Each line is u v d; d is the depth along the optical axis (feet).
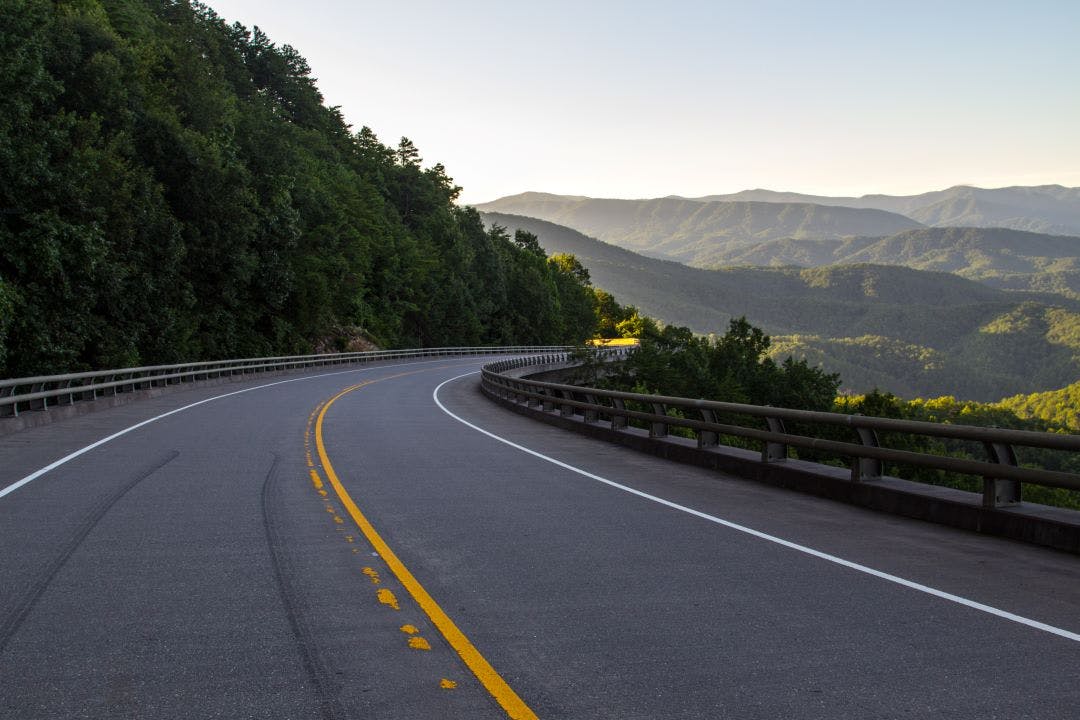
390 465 44.16
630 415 56.03
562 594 20.92
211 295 188.03
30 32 115.55
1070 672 15.98
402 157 490.90
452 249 421.18
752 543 27.07
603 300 641.81
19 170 109.91
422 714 13.69
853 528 29.78
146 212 145.28
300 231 213.25
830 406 284.41
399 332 342.44
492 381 108.88
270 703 14.02
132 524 28.37
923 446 169.07
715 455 45.01
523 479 40.22
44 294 114.21
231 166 179.83
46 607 19.11
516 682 15.14
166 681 14.90
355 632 17.71
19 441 52.95
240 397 100.01
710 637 17.78
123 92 151.33
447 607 19.65
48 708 13.73
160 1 295.48
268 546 25.52
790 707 14.20
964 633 18.22
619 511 32.40
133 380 91.40
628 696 14.57
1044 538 26.96
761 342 299.58
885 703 14.40
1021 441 27.61
